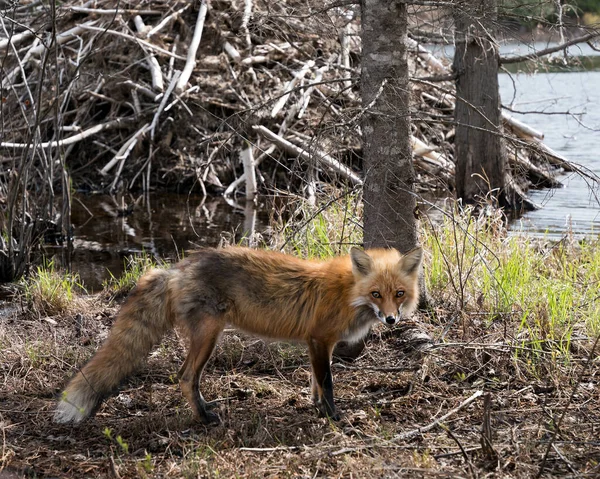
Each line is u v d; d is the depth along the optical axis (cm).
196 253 560
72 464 473
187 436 521
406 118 678
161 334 551
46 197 1160
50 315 803
